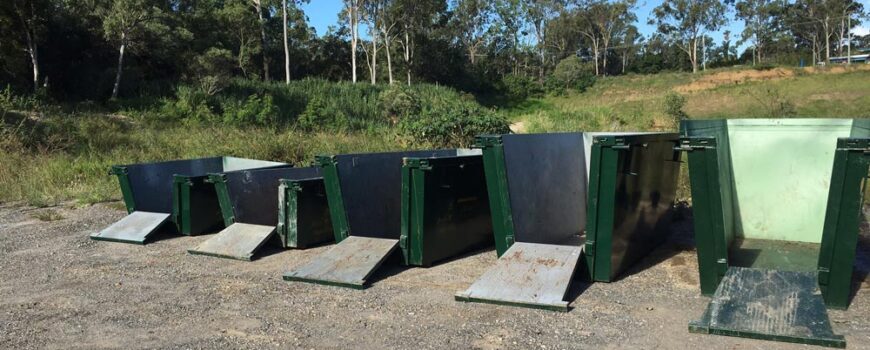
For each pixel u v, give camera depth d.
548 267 4.23
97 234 6.54
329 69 55.53
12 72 24.42
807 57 70.12
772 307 3.47
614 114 22.84
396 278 4.76
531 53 67.75
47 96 22.09
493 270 4.30
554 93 55.53
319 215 6.08
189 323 3.85
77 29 27.17
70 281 4.89
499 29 64.25
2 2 22.91
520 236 4.86
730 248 4.75
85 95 25.53
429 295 4.27
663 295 4.09
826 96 34.66
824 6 66.69
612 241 4.36
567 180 5.72
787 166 5.26
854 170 3.50
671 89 47.84
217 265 5.32
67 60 27.25
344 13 50.62
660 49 79.81
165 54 28.14
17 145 12.54
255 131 15.22
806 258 4.58
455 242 5.43
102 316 4.02
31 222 7.56
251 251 5.53
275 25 49.81
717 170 3.87
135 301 4.32
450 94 38.47
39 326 3.86
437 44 54.47
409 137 13.19
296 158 11.73
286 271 5.03
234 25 41.88
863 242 5.27
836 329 3.34
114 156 12.30
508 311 3.86
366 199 5.64
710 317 3.47
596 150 4.34
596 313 3.76
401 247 5.08
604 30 72.56
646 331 3.44
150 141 14.34
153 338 3.61
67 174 10.59
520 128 20.19
